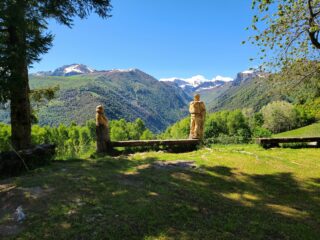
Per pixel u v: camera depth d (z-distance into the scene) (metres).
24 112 11.48
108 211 6.19
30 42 10.61
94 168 9.89
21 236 5.22
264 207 7.11
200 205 6.87
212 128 71.69
